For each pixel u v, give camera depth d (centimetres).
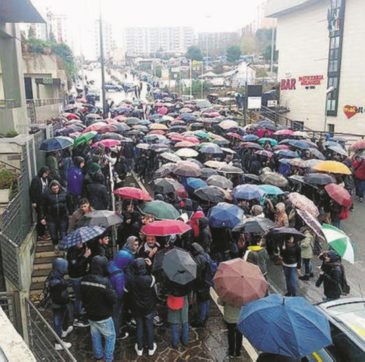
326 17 3897
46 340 681
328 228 987
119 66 14850
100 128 2016
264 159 1839
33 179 1103
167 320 852
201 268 833
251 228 940
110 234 1034
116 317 797
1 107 1582
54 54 4328
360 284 1149
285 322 546
